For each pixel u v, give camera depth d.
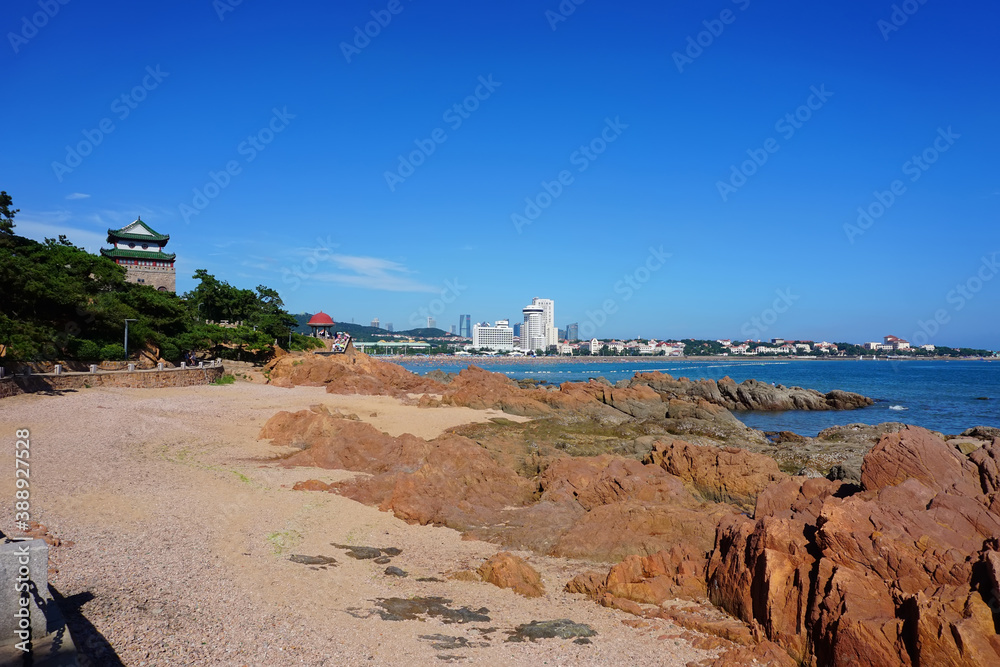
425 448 38.16
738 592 17.70
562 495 30.50
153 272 112.31
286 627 15.54
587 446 49.62
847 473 34.75
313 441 42.47
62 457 32.53
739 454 34.72
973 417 83.06
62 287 65.81
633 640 16.41
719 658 15.26
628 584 19.64
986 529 17.55
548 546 24.66
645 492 29.17
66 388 55.03
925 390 126.94
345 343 163.62
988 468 21.70
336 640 15.19
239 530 23.62
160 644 13.41
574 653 15.46
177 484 29.58
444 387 92.25
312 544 23.38
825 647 14.59
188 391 67.31
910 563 15.69
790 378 182.62
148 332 78.62
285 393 75.81
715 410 70.88
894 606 14.74
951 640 13.12
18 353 53.78
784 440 59.72
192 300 115.62
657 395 78.38
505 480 33.97
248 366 97.81
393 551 23.75
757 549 18.19
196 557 19.84
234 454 38.78
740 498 32.44
